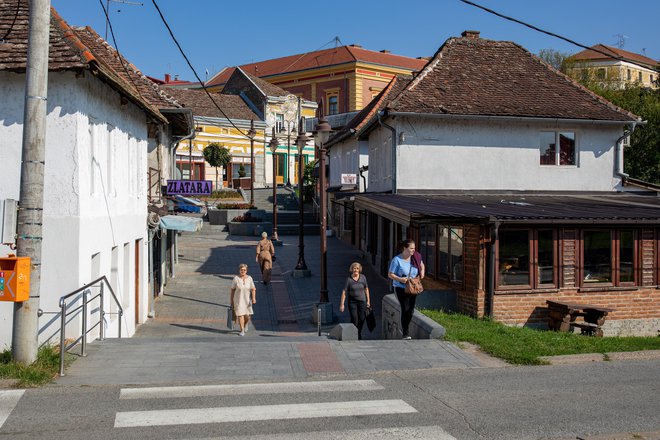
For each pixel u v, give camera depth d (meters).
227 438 6.36
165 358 9.69
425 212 13.72
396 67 66.31
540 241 13.98
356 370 9.13
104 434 6.43
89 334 11.80
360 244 31.62
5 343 10.99
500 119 20.34
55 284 10.92
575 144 21.20
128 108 15.48
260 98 57.53
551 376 8.88
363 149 30.75
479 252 13.45
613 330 14.48
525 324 13.79
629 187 21.47
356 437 6.44
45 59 8.70
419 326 11.62
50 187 10.89
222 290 22.31
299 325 17.28
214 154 50.44
